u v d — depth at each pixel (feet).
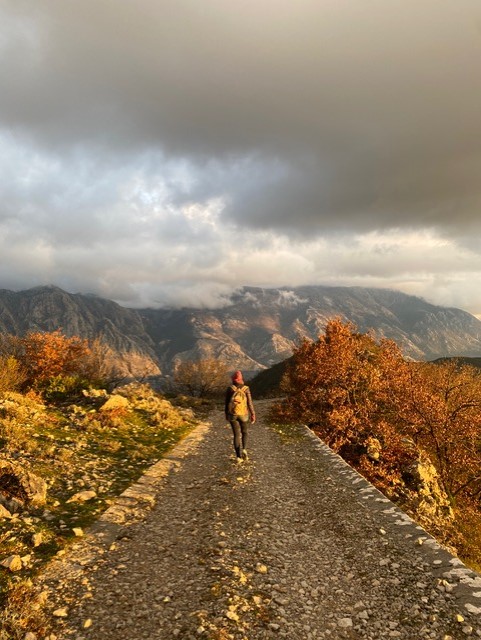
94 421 51.44
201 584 19.03
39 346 86.84
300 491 33.40
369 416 71.36
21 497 27.02
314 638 15.42
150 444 49.06
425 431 70.59
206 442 53.83
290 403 76.33
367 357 81.56
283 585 19.24
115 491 31.94
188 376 172.45
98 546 22.74
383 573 20.17
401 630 15.81
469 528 55.83
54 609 16.57
